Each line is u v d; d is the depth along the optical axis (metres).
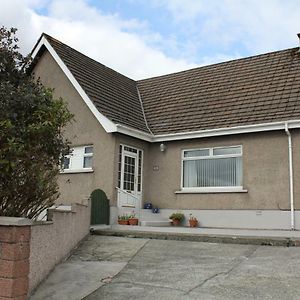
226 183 15.57
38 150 6.87
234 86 17.70
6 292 5.61
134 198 16.56
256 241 10.92
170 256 10.09
